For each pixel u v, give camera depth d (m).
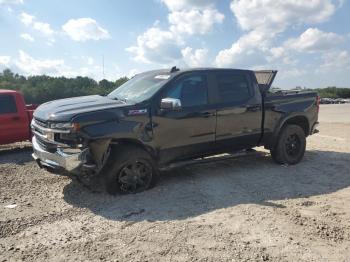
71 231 5.02
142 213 5.60
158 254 4.34
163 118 6.72
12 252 4.46
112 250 4.46
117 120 6.29
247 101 7.73
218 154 7.68
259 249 4.45
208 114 7.20
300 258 4.26
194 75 7.20
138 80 7.62
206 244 4.57
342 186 6.92
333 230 4.98
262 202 6.02
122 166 6.31
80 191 6.66
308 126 8.80
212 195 6.36
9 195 6.53
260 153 8.06
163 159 6.88
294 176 7.54
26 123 10.44
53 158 6.21
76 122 5.97
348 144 11.41
